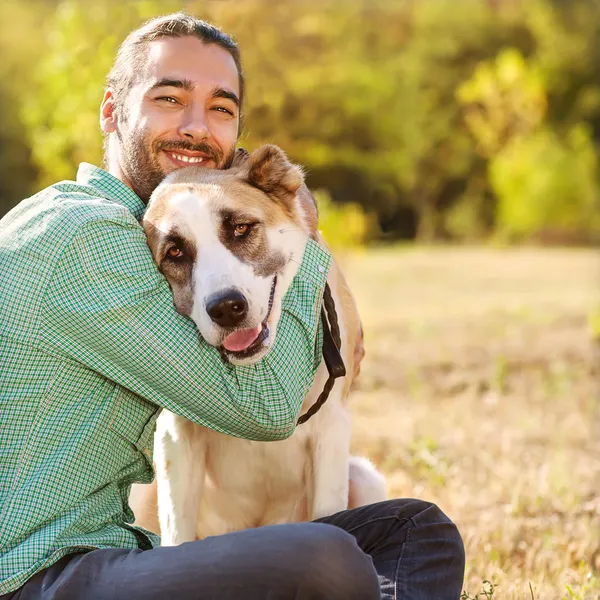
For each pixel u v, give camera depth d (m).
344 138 33.25
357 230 13.89
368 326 12.55
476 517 4.50
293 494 3.54
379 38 34.84
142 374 2.54
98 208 2.57
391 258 24.69
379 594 2.24
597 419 6.77
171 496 3.34
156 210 2.95
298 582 2.15
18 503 2.34
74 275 2.48
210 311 2.71
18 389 2.43
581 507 4.70
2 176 31.67
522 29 34.75
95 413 2.50
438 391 8.19
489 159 32.50
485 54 34.84
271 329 2.80
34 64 30.95
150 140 3.12
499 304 14.62
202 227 2.90
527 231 29.20
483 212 33.38
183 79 3.08
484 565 3.79
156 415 2.70
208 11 10.61
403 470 5.47
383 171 33.91
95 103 9.16
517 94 30.41
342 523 2.64
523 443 6.10
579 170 28.67
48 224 2.50
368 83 32.19
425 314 13.67
